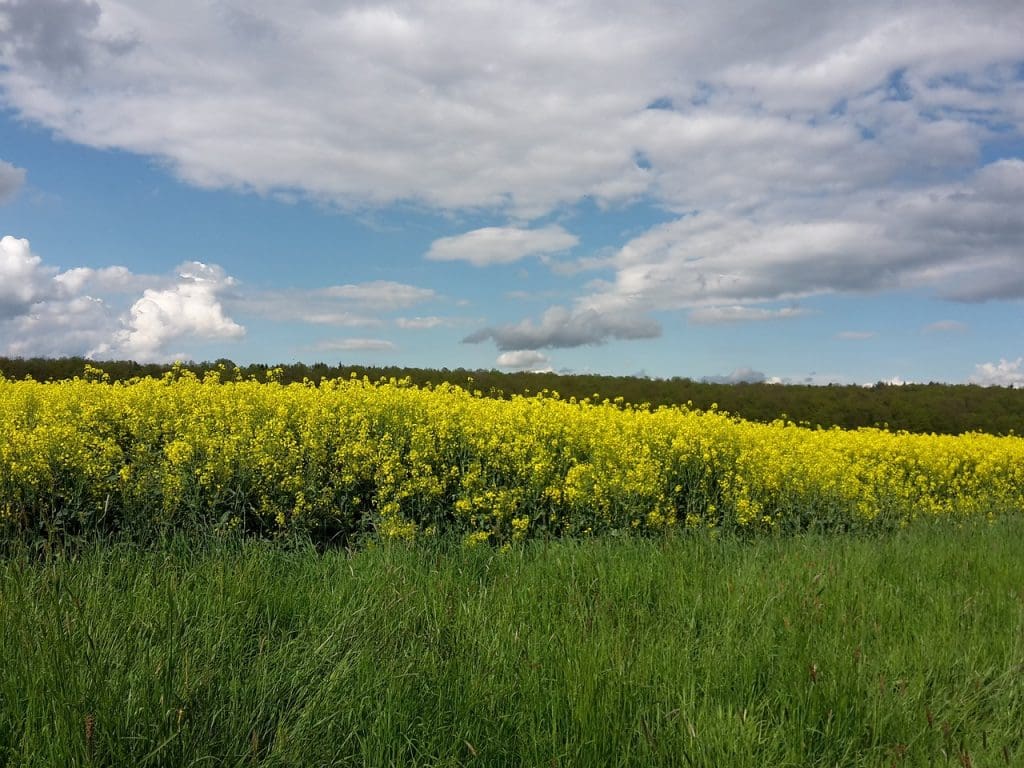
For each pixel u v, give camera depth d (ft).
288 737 8.55
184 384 30.27
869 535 26.05
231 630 11.00
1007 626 13.94
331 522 21.18
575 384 67.77
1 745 8.11
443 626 12.08
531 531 22.52
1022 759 9.07
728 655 11.35
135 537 18.01
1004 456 41.50
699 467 27.89
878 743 9.68
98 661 9.09
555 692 9.82
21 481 18.16
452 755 8.84
